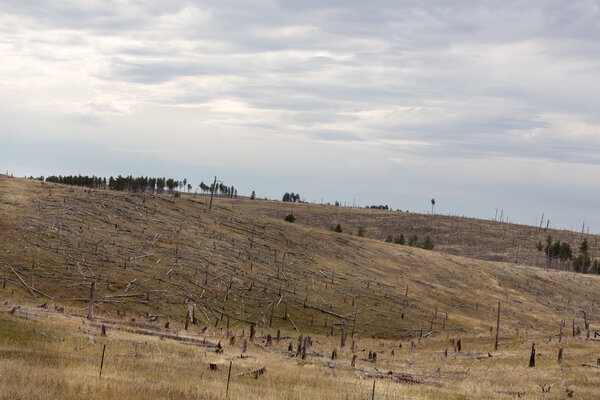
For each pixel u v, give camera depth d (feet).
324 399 76.38
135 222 308.60
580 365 138.72
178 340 132.57
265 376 94.43
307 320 265.34
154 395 61.98
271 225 406.00
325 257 376.07
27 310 136.87
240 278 284.00
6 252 221.46
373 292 330.75
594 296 452.35
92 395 57.82
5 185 312.09
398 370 130.82
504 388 106.22
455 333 285.23
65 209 289.33
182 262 274.36
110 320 149.89
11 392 53.16
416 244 634.43
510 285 433.48
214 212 388.78
